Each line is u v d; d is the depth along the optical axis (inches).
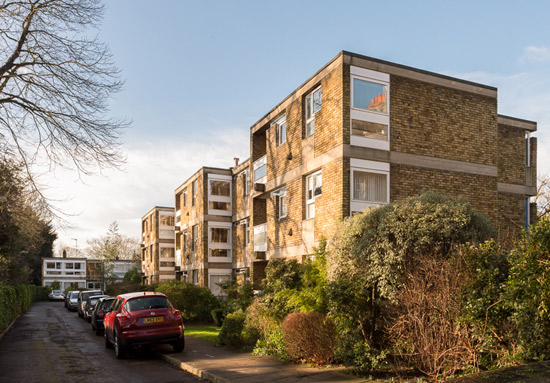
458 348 289.9
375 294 413.4
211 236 1373.0
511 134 792.9
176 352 482.6
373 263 403.9
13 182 759.1
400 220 404.2
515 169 786.2
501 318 285.0
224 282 917.8
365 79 624.7
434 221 396.5
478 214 418.9
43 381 363.3
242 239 1278.3
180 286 897.5
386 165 621.3
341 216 592.1
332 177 624.4
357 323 407.2
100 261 2930.6
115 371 403.9
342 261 432.5
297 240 733.9
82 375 386.0
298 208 733.3
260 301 520.7
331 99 639.1
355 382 310.8
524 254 255.4
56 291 2463.1
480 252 319.0
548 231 242.7
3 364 444.1
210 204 1382.9
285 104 800.9
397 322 347.6
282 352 410.9
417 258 374.0
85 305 1027.3
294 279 536.4
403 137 635.5
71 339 665.6
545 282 240.7
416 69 657.0
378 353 359.9
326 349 379.9
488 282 293.1
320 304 436.1
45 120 597.3
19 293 1183.6
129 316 467.5
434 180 645.3
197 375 376.2
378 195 614.9
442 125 661.9
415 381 300.2
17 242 1268.5
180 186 1710.1
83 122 597.3
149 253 2183.8
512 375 171.2
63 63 595.8
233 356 445.7
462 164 666.8
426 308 317.7
